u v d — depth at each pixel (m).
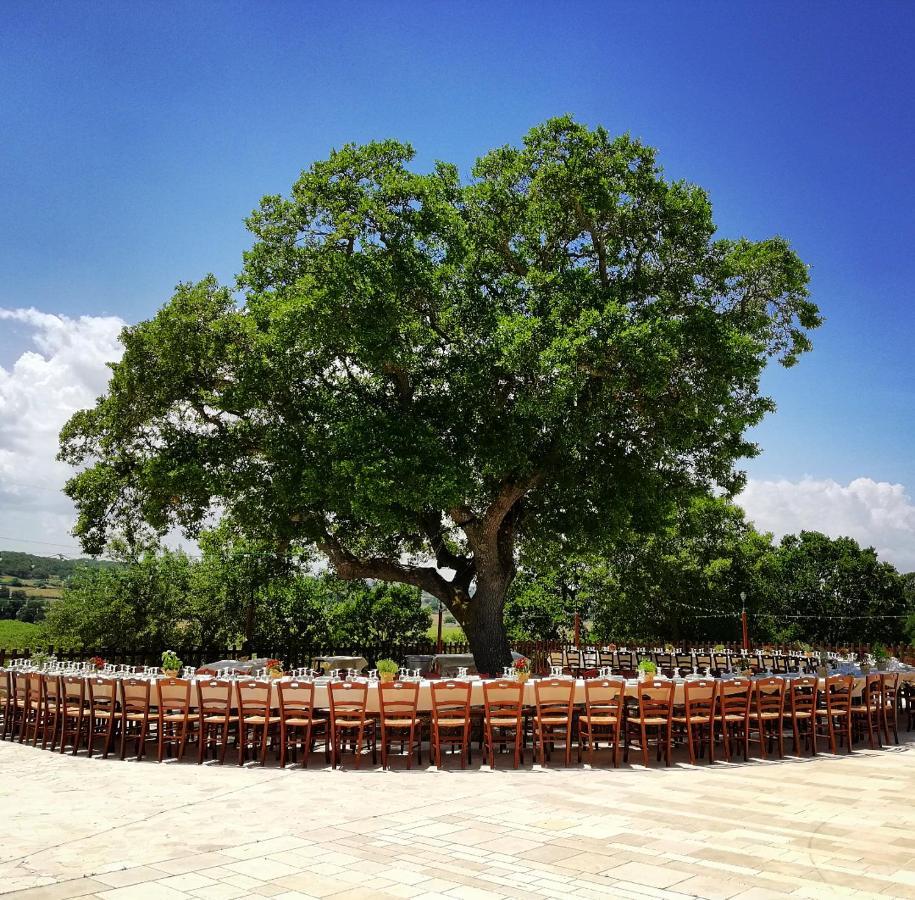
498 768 10.53
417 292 15.71
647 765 10.74
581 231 17.03
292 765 10.71
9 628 43.94
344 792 8.80
